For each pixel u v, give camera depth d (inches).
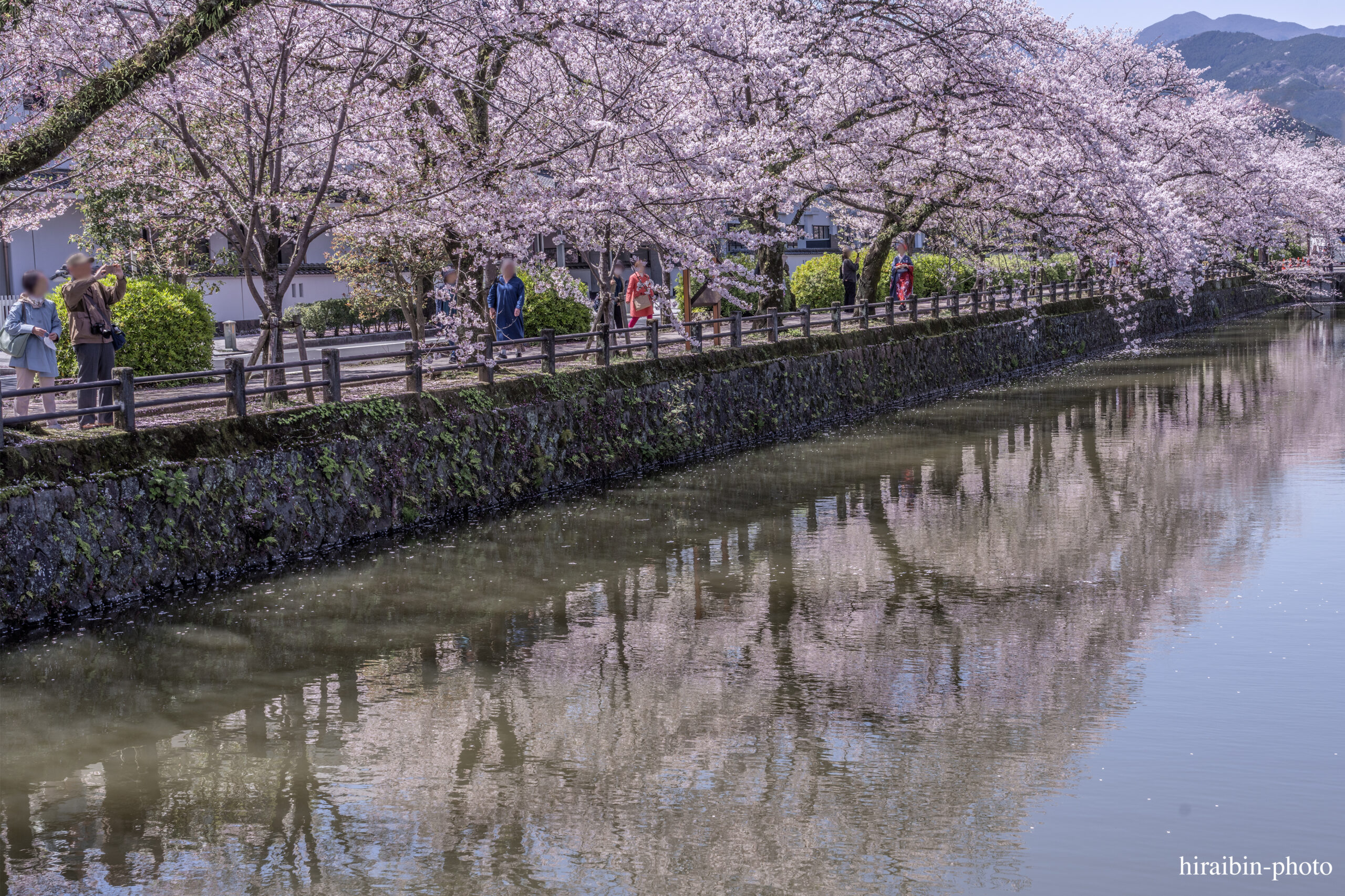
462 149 648.4
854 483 728.3
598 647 420.8
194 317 785.6
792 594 487.2
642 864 269.7
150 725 350.0
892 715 357.4
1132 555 550.6
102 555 437.4
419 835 284.4
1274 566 528.4
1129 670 395.2
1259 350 1574.8
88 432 450.0
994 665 402.3
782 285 1031.0
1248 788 305.9
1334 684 379.6
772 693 376.5
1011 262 1541.6
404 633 430.6
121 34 545.6
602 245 728.3
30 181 689.6
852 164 1019.9
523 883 261.7
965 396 1167.6
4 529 404.2
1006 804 298.0
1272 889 255.6
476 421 630.5
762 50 759.7
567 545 561.6
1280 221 1887.3
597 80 647.1
